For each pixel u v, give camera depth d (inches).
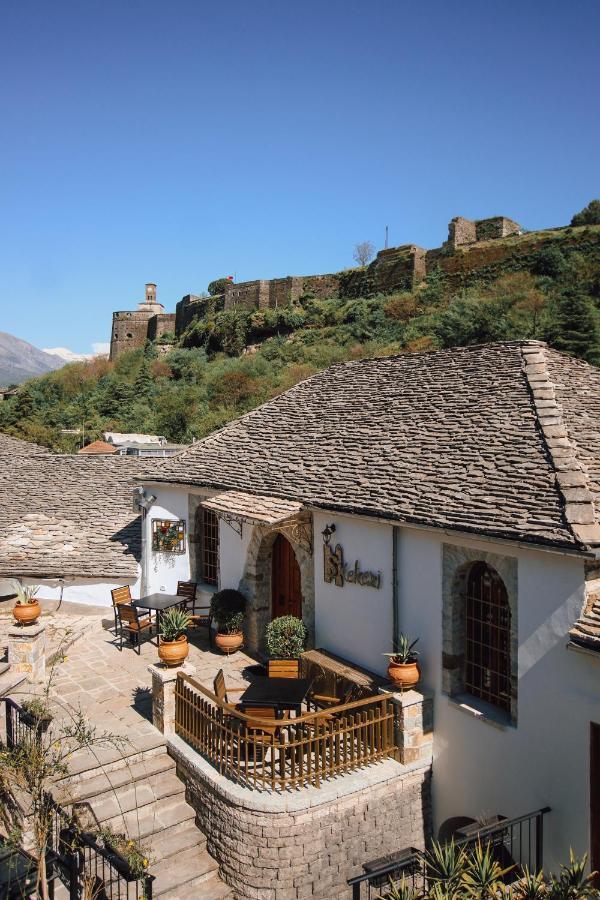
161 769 422.6
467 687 418.3
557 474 382.3
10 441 1086.4
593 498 370.6
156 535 709.3
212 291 3361.2
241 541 610.2
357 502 470.6
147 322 3565.5
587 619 323.3
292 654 516.1
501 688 394.6
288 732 410.6
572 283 1926.7
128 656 598.5
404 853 345.1
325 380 783.7
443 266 2397.9
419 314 2244.1
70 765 406.0
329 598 518.0
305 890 362.9
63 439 2026.3
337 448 587.2
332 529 506.0
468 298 2022.6
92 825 380.8
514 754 366.9
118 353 3540.8
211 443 745.0
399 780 402.3
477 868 290.4
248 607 601.9
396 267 2507.4
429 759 418.0
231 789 371.9
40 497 870.4
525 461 417.7
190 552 687.7
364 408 647.1
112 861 315.0
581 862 302.7
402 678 411.8
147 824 387.9
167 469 711.7
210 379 2274.9
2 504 854.5
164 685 442.0
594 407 505.7
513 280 2110.0
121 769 417.4
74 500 859.4
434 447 498.9
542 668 350.3
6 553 739.4
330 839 370.6
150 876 309.7
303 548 539.8
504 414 491.8
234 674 543.5
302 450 621.0
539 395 489.7
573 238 2111.2
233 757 386.6
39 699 422.6
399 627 453.1
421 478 462.0
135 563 725.9
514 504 377.1
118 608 615.8
